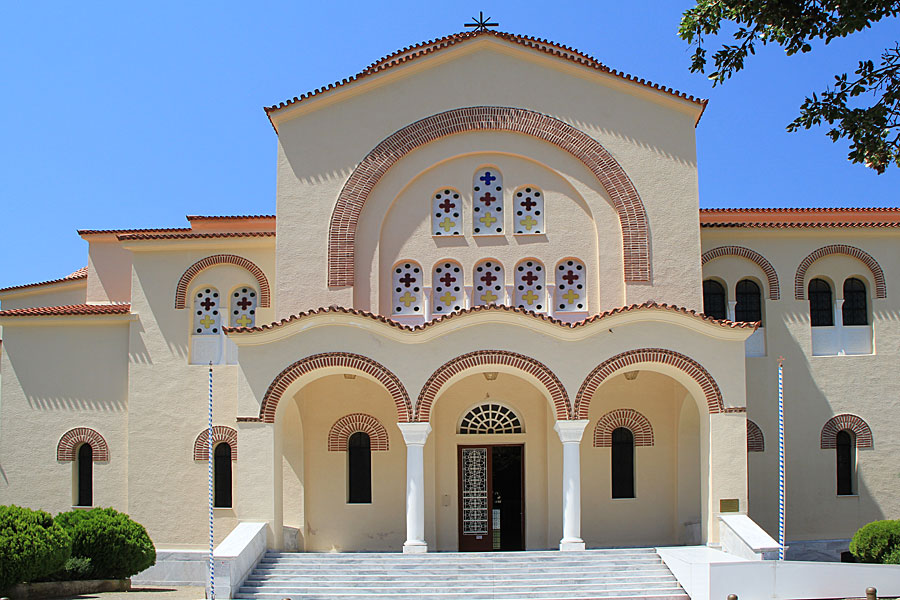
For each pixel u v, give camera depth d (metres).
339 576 21.09
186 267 27.34
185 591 23.14
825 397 26.66
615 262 25.28
